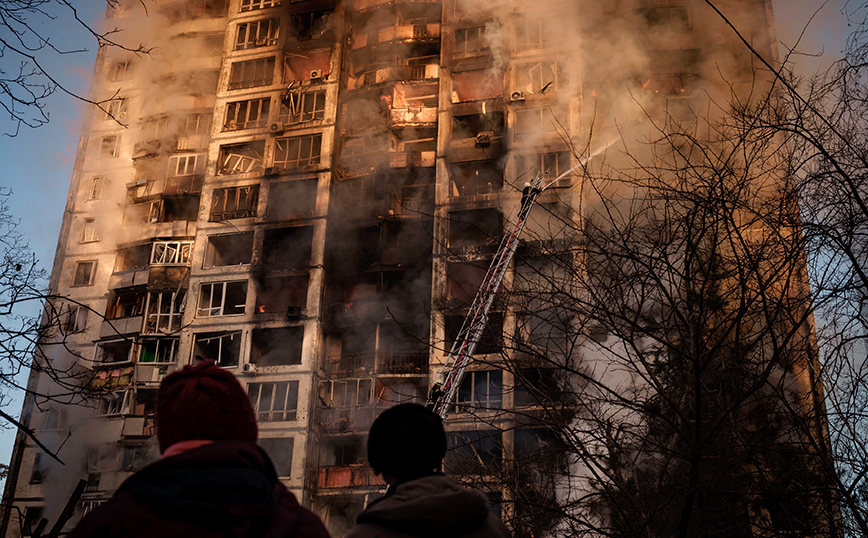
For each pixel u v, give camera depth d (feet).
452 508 8.08
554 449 34.91
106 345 118.62
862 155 26.66
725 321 28.25
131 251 128.36
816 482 28.84
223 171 126.72
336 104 125.70
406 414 9.09
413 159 123.34
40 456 111.65
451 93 119.96
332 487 103.60
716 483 28.89
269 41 134.31
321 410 108.68
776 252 27.89
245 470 6.12
